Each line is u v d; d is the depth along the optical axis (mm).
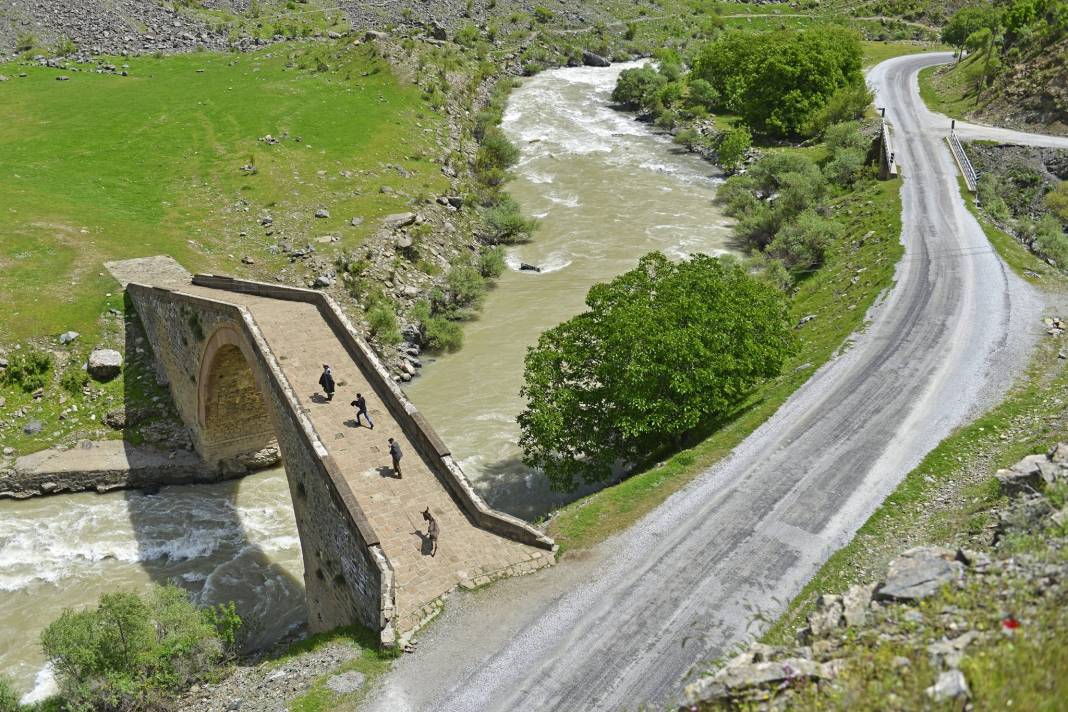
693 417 37062
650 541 30469
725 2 189125
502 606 27531
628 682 23859
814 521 30609
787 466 34500
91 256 62812
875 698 14102
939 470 32469
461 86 116500
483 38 142750
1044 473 23266
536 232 80125
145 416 51656
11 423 50188
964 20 144500
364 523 28578
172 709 26953
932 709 13305
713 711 16250
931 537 27375
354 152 87750
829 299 57375
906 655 15336
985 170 81000
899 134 91875
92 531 44375
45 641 28406
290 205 75500
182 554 42781
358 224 72062
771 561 28703
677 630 25828
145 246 65812
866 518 30328
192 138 88938
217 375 45281
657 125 112438
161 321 50531
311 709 23984
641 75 118375
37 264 60875
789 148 100375
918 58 137375
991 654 14000
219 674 28609
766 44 116000
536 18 157750
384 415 36562
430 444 33938
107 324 56250
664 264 44875
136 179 79375
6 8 122250
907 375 41406
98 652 27453
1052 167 79625
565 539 31125
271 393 37000
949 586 17703
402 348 58156
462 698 23875
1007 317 47062
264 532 44719
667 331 38219
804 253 67375
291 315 44000
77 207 70688
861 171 82812
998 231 63344
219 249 67688
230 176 80625
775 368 40969
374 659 25906
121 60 116500
